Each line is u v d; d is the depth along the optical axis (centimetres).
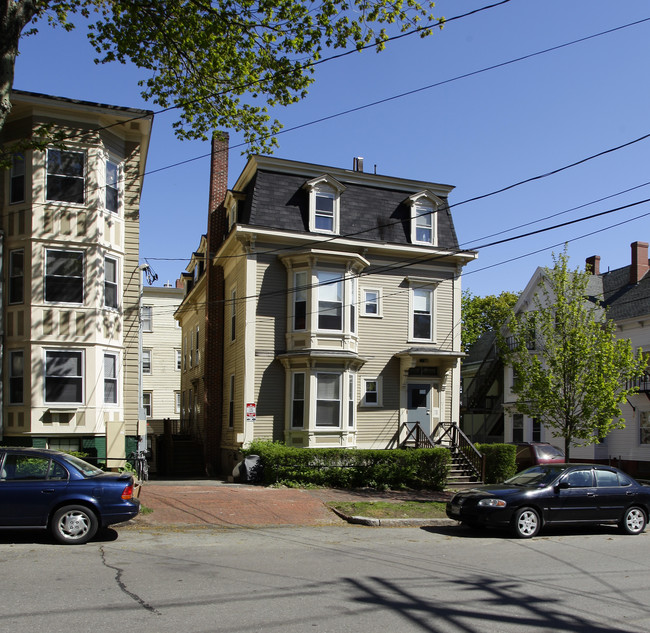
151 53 1493
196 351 3150
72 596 721
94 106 1836
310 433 2119
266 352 2184
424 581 848
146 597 723
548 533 1367
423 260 2283
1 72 1067
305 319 2195
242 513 1455
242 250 2244
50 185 1814
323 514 1502
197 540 1155
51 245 1791
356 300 2289
